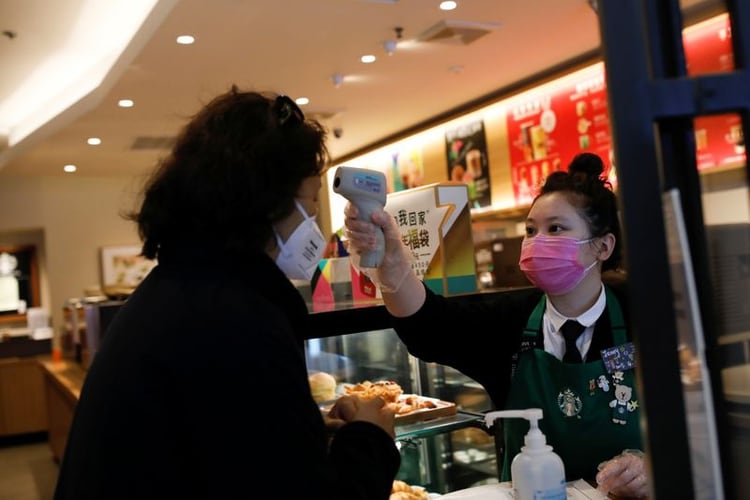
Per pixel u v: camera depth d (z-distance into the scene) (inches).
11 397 289.0
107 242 354.6
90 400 35.4
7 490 221.0
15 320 362.6
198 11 150.3
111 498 32.4
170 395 33.1
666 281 24.4
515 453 56.2
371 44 177.5
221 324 33.8
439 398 73.9
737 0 25.6
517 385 56.2
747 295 27.3
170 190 37.5
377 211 51.4
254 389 32.8
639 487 46.4
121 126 240.1
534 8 160.7
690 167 26.5
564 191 56.5
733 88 24.9
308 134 39.4
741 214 27.0
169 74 189.2
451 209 71.3
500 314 60.7
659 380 24.2
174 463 32.7
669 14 26.0
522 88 218.8
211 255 36.9
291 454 32.4
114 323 38.1
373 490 35.9
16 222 339.6
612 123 24.8
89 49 211.3
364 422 39.1
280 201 37.7
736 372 26.9
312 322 57.6
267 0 145.9
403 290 55.6
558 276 55.1
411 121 269.6
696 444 24.5
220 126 37.6
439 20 164.7
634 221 24.5
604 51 25.0
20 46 205.8
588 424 52.7
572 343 55.3
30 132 262.2
